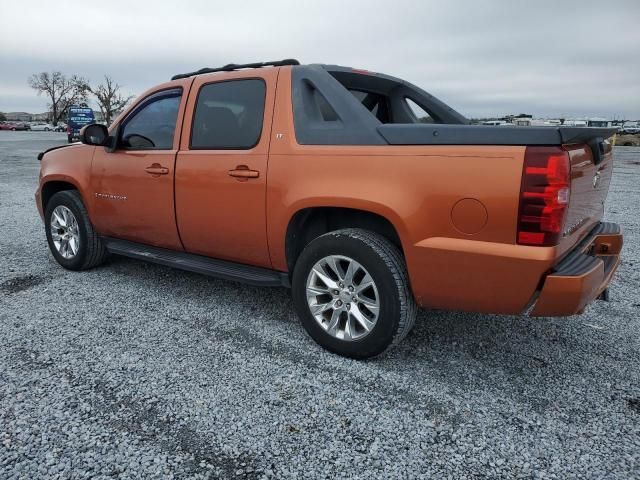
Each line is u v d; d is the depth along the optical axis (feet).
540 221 7.79
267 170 10.60
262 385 9.10
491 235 8.20
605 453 7.38
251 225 11.05
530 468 7.06
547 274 8.09
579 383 9.36
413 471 6.97
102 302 13.19
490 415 8.29
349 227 10.55
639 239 21.04
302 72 10.75
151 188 12.90
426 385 9.19
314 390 8.95
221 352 10.38
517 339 11.24
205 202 11.77
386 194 9.00
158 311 12.60
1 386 8.92
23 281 14.87
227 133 11.57
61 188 16.66
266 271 11.56
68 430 7.72
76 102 276.00
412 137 8.89
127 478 6.75
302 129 10.34
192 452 7.28
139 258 13.96
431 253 8.71
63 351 10.32
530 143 7.86
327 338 10.28
